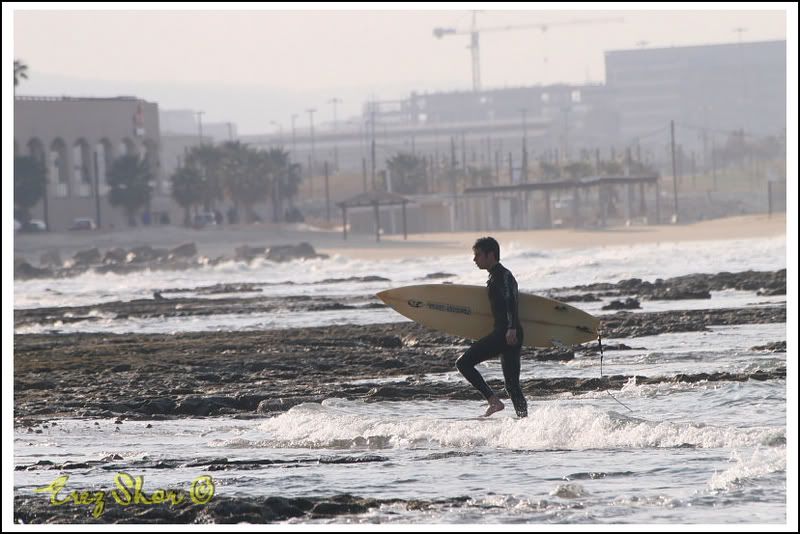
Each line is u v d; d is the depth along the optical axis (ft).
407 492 116.47
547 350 257.96
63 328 443.32
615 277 645.92
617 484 117.29
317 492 117.80
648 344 275.18
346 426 158.30
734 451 132.87
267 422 167.94
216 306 546.26
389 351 284.20
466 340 303.48
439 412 174.40
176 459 141.08
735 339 277.23
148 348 318.65
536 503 109.09
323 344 310.45
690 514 103.76
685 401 174.40
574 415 152.76
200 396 208.54
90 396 215.92
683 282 536.01
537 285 611.06
